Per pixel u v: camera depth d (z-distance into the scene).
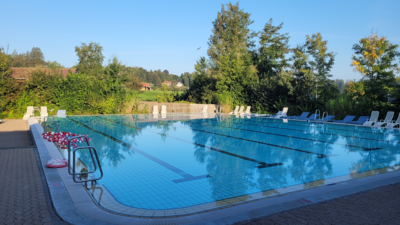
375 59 15.52
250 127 14.73
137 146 8.88
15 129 12.87
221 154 7.73
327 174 5.60
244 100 26.50
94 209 3.39
